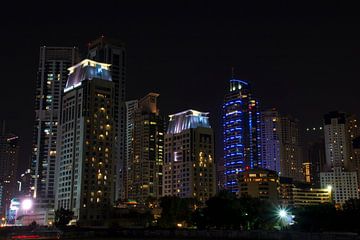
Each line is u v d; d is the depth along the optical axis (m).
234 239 176.38
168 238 192.50
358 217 182.62
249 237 172.25
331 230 186.75
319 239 143.62
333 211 193.38
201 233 190.00
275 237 161.38
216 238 183.12
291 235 154.38
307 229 192.88
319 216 191.38
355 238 135.12
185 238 190.75
